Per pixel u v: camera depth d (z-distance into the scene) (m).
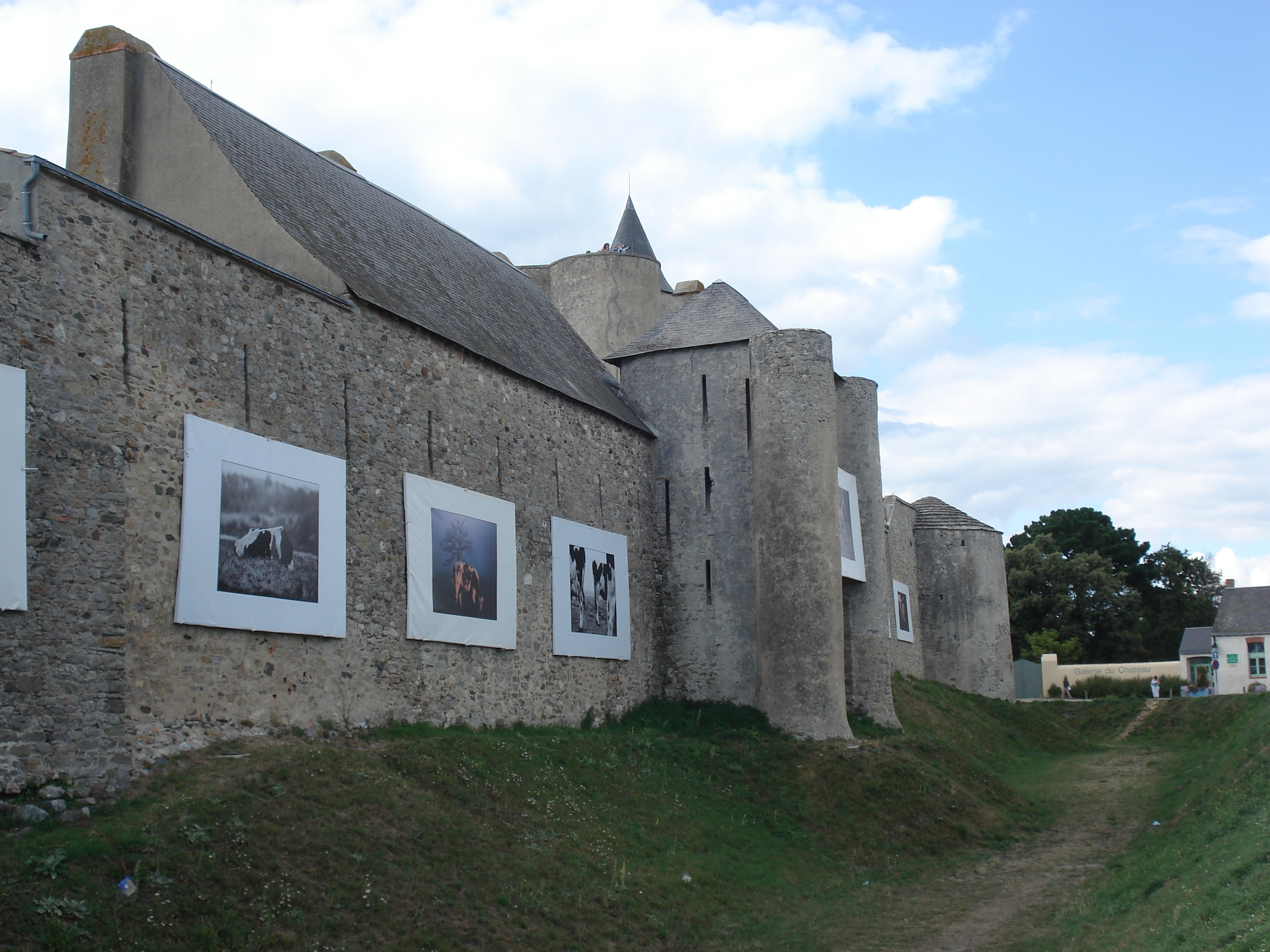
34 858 10.52
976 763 25.45
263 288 16.50
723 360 28.39
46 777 12.18
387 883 12.58
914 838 20.84
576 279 37.28
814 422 25.92
